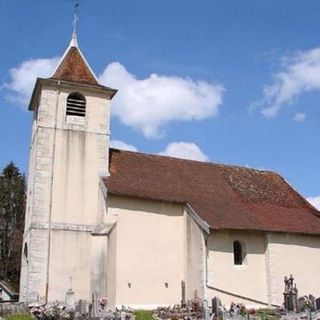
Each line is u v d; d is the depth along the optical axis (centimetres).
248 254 2502
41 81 2572
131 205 2448
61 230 2428
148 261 2417
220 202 2689
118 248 2367
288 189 3150
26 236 2625
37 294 2314
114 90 2703
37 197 2430
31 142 2841
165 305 2392
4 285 3691
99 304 2003
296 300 2267
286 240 2600
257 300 2448
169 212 2541
